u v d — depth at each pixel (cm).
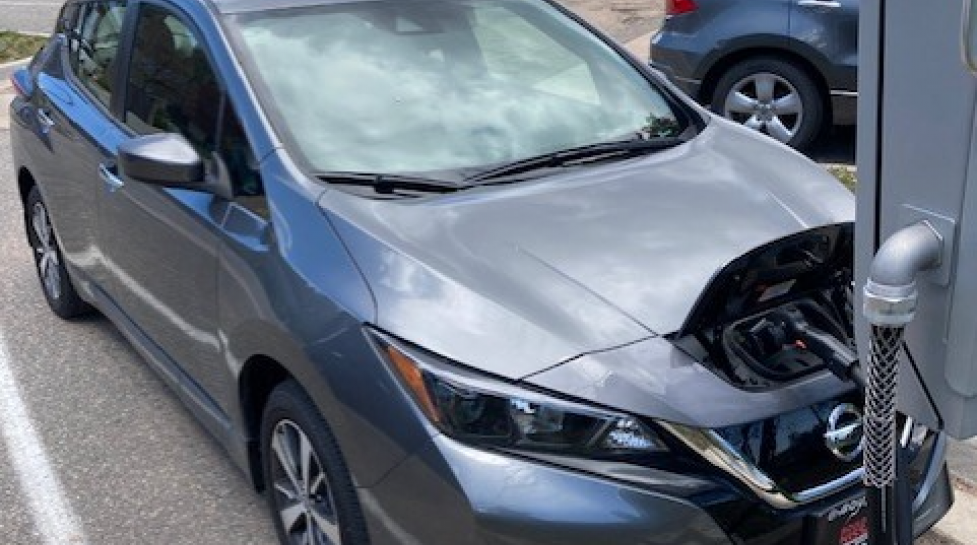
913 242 174
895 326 176
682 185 319
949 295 177
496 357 248
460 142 338
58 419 429
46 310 539
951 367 180
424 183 314
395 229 286
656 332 255
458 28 382
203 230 329
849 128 779
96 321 523
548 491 234
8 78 1102
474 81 363
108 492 377
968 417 183
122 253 400
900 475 201
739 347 259
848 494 249
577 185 316
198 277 334
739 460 239
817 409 251
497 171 326
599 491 233
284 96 335
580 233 288
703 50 709
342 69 351
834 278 285
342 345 265
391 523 258
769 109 708
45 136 468
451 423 244
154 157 324
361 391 259
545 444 239
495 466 238
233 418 329
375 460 257
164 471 388
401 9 381
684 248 284
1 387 456
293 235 293
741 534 237
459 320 256
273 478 314
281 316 282
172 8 384
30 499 375
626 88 383
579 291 266
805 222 303
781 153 354
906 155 178
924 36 170
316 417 280
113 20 439
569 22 412
